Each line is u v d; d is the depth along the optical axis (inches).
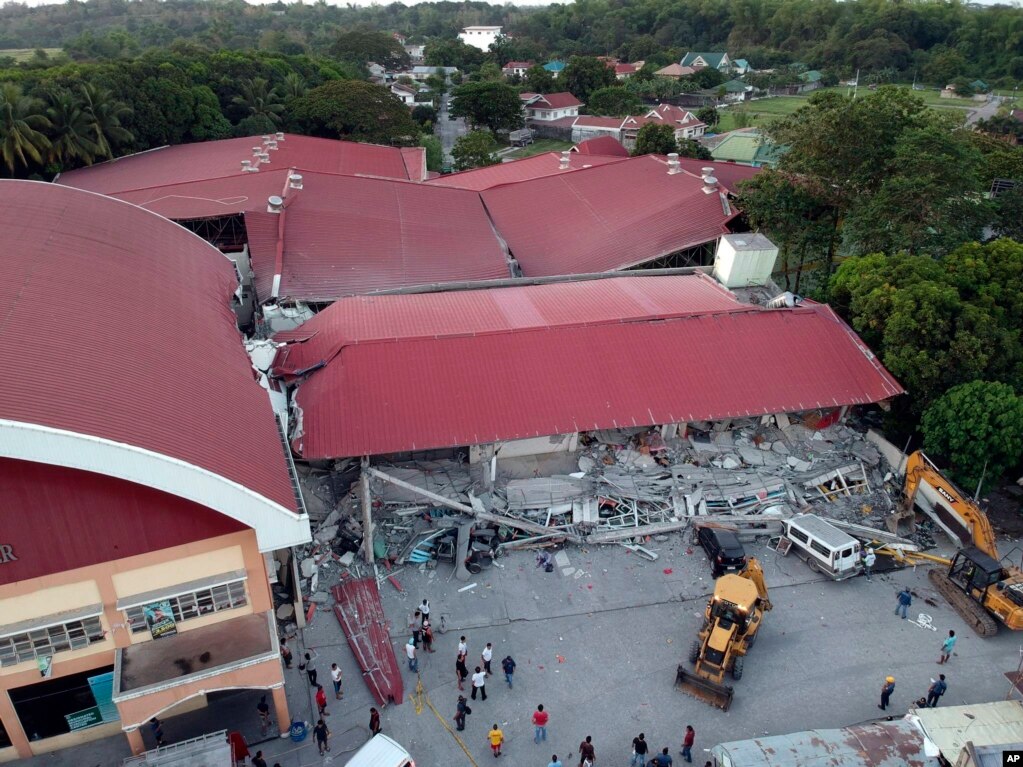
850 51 7637.8
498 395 1397.6
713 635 1042.1
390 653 1088.8
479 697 1038.4
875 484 1439.5
